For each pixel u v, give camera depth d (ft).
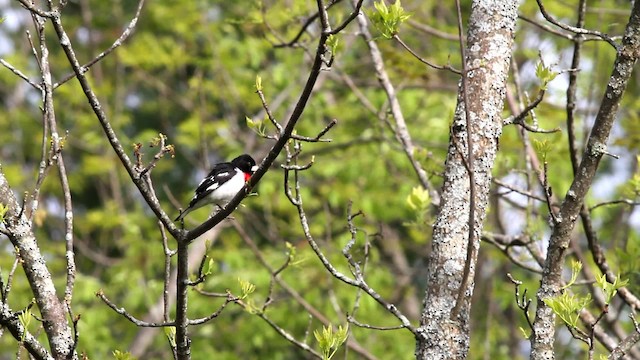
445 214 18.63
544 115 45.65
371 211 56.18
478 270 50.49
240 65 62.90
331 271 19.77
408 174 58.65
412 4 53.72
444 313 18.15
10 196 20.07
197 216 58.18
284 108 63.93
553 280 19.16
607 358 18.24
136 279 54.80
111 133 18.45
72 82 62.34
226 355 51.67
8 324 18.10
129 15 71.05
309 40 36.04
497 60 19.25
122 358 19.57
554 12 48.83
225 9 67.77
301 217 20.11
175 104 71.92
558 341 47.26
